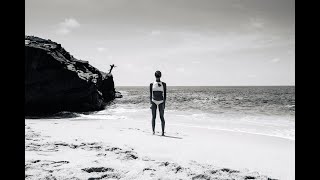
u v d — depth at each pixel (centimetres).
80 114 1596
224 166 408
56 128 793
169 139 655
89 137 621
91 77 2048
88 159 390
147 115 1504
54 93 1700
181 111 1823
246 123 1101
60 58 1836
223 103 2884
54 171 318
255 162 443
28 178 286
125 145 539
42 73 1636
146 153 480
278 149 559
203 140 659
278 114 1577
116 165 360
